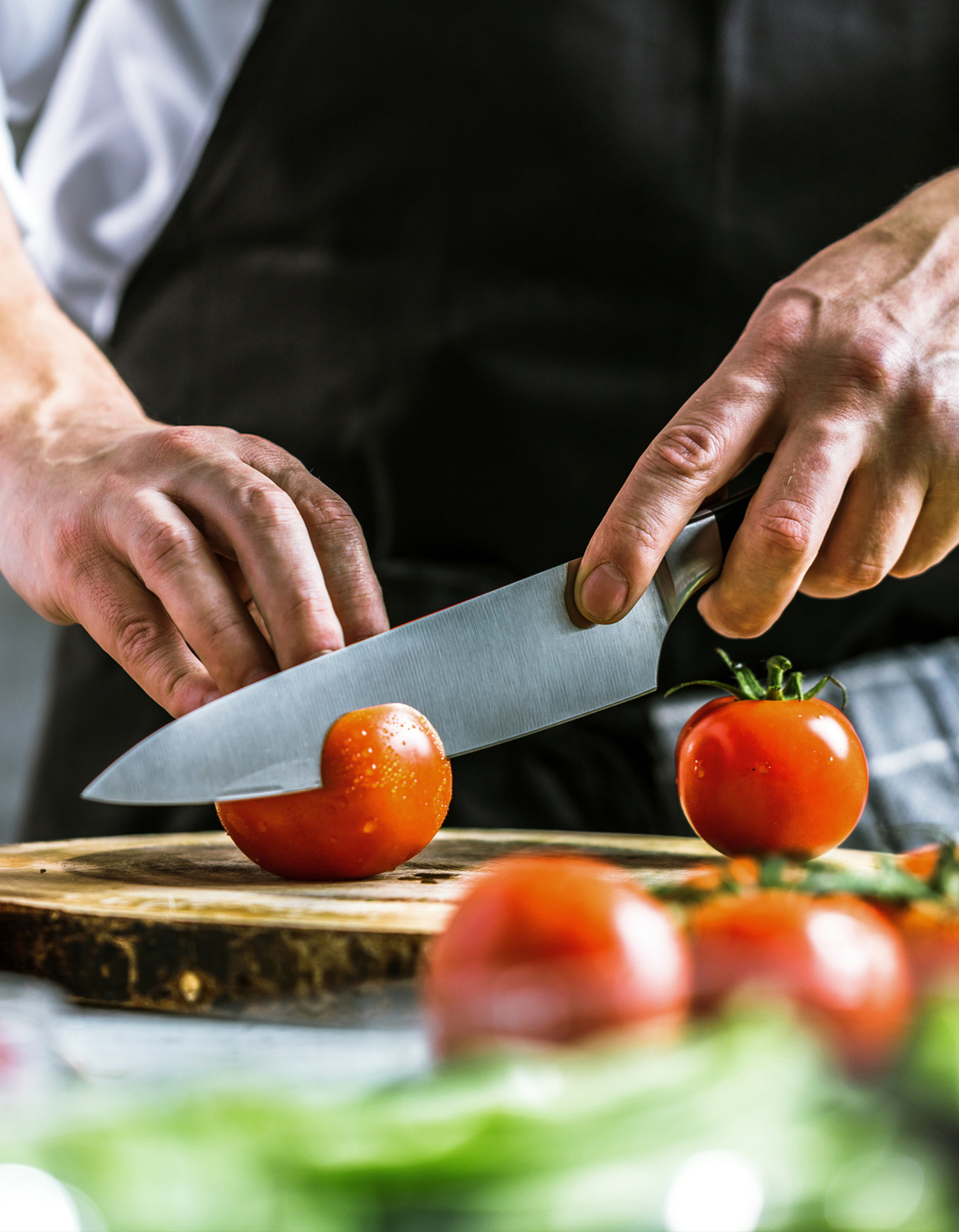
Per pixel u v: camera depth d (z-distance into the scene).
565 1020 0.42
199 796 0.93
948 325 1.12
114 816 1.76
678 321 1.72
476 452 1.74
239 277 1.76
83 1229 0.31
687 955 0.50
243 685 0.92
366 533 1.81
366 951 0.77
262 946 0.78
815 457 1.02
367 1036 0.44
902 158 1.76
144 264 1.81
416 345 1.71
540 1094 0.38
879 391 1.06
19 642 3.19
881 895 0.64
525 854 1.10
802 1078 0.37
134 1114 0.36
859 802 1.00
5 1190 0.32
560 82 1.66
